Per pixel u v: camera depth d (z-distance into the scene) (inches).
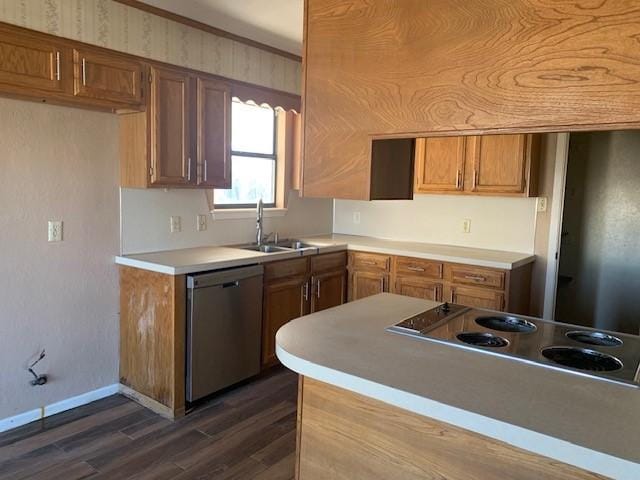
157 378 121.3
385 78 56.4
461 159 153.9
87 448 104.1
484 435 46.8
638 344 66.4
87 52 108.4
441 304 86.8
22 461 98.7
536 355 60.7
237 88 148.3
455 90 51.1
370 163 58.8
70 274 118.9
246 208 167.8
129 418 117.8
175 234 142.3
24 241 110.0
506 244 160.6
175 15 127.7
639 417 44.6
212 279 122.0
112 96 113.0
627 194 186.5
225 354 128.5
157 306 119.3
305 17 63.1
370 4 57.1
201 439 109.0
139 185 123.1
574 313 199.3
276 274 143.6
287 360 60.4
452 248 164.7
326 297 164.6
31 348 113.3
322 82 61.9
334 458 61.1
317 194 63.9
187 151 130.5
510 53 47.3
